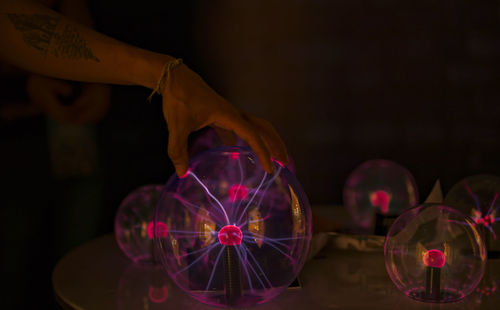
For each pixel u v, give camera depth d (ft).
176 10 8.32
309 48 8.39
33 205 4.83
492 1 7.93
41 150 4.85
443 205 3.03
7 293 4.68
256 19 8.41
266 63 8.48
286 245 2.91
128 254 3.51
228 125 2.86
